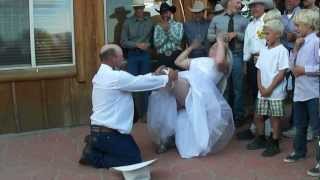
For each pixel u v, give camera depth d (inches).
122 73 204.2
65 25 279.6
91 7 281.1
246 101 279.0
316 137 211.0
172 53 281.0
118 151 206.8
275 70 217.3
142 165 191.0
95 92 207.0
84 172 205.8
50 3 275.0
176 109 227.0
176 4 302.2
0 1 265.0
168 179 194.9
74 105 284.5
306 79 199.2
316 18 197.3
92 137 208.4
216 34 264.7
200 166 209.6
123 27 287.3
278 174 198.4
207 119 222.4
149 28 288.2
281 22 224.2
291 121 249.6
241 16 267.6
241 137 248.7
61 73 278.1
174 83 222.8
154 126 225.8
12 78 267.6
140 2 293.9
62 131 276.4
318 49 195.3
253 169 204.5
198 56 274.1
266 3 248.4
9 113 271.0
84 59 282.4
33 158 227.0
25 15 270.2
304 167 204.7
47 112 279.3
